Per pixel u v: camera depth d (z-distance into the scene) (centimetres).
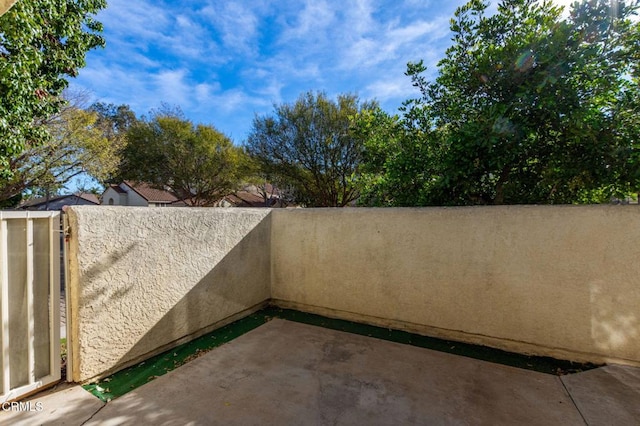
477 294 341
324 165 1691
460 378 270
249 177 2334
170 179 2270
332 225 428
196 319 350
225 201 3080
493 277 333
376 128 534
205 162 2203
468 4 384
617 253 281
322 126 1627
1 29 661
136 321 284
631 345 278
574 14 308
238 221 415
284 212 471
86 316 244
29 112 761
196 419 208
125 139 1889
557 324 306
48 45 835
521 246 320
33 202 3083
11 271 214
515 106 334
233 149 2294
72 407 217
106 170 1587
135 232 283
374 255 398
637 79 313
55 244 239
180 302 330
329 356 312
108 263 260
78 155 1438
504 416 216
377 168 543
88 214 245
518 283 321
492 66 351
